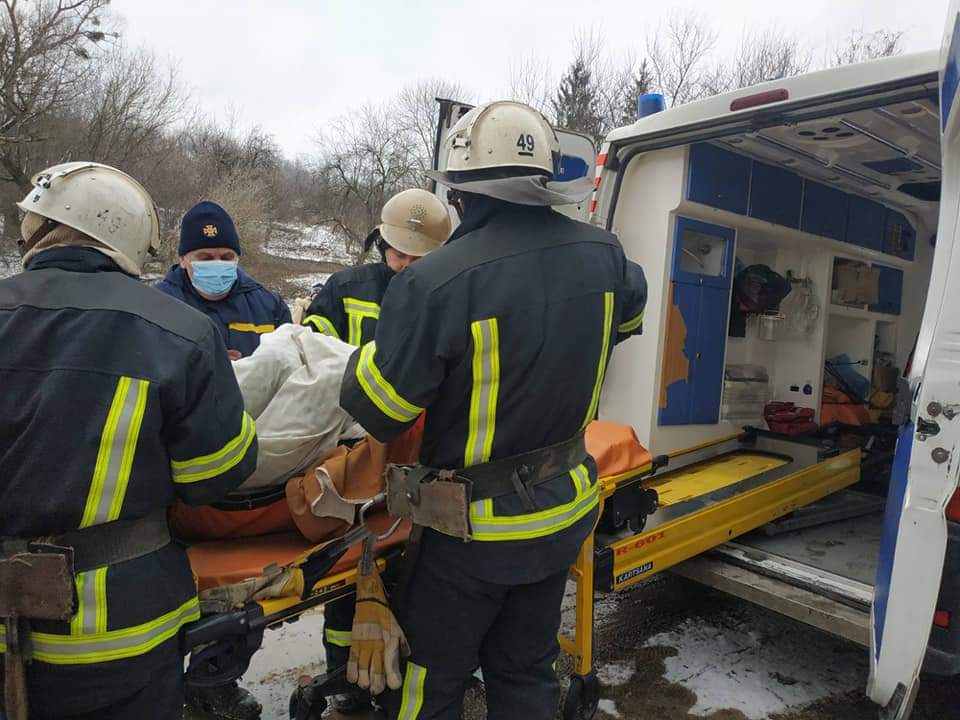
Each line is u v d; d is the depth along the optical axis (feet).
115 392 4.70
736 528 10.74
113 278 5.11
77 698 4.77
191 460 5.14
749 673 10.18
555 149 6.68
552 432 6.18
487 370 5.78
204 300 10.38
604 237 6.62
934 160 12.89
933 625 6.98
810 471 12.65
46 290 4.87
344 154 101.14
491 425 5.90
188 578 5.42
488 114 6.16
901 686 7.16
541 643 6.70
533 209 6.25
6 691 4.62
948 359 6.68
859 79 8.90
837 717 9.16
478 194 6.20
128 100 68.69
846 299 15.97
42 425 4.57
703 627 11.55
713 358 12.83
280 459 6.53
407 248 9.09
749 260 15.62
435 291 5.62
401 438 6.92
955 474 6.67
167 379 4.85
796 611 9.18
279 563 6.29
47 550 4.59
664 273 11.60
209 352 5.17
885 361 17.83
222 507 6.64
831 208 14.49
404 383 5.65
